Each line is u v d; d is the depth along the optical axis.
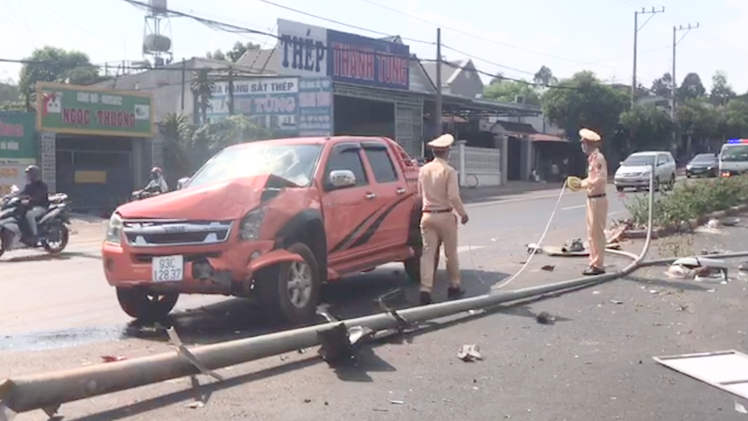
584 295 9.51
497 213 23.64
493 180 46.31
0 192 25.78
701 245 14.17
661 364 6.50
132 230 7.59
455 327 7.80
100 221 25.97
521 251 13.95
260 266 7.49
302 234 8.27
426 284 9.00
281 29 35.28
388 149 10.22
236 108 36.97
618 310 8.65
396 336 7.38
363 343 6.95
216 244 7.40
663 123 57.28
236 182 7.80
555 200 30.25
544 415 5.28
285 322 8.05
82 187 28.55
